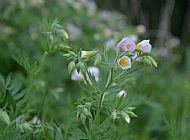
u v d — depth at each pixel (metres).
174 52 7.76
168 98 5.18
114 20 6.72
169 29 8.33
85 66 2.62
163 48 7.07
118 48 2.56
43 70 4.53
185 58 7.64
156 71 5.95
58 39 2.88
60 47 2.78
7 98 2.92
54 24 2.88
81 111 2.54
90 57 2.61
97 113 2.62
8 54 4.98
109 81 2.60
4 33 5.39
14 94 3.08
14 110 2.93
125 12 8.65
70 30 5.89
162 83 5.53
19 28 5.56
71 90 4.89
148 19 8.96
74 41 5.79
